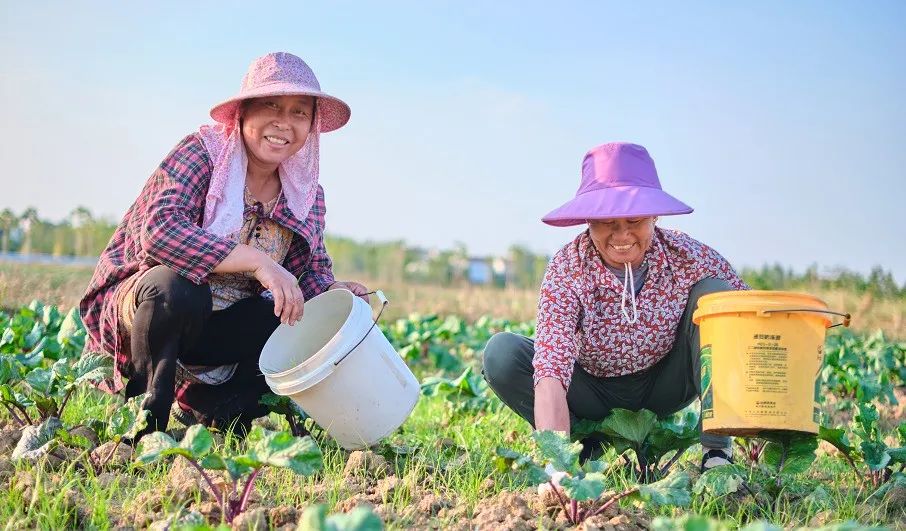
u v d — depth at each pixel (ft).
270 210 14.26
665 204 12.12
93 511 10.44
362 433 13.01
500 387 14.60
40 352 19.60
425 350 33.19
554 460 10.70
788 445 12.53
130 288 13.32
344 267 125.49
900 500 12.44
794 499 12.33
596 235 12.76
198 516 9.84
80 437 12.15
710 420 11.82
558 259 13.29
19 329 23.03
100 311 14.14
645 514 11.16
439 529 10.44
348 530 7.30
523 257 121.39
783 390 11.45
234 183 13.46
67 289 41.22
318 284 15.05
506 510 10.84
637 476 13.56
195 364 14.65
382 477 12.53
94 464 12.16
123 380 14.11
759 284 77.10
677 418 17.26
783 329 11.44
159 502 10.69
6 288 36.37
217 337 14.35
